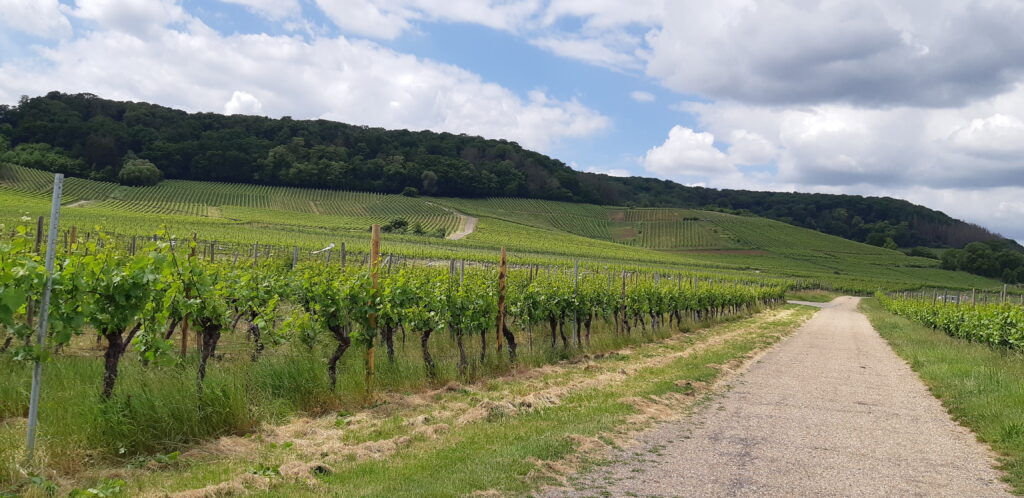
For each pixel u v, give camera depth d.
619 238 105.06
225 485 4.80
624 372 11.50
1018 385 9.32
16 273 4.84
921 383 11.55
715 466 5.80
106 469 5.37
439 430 6.89
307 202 96.50
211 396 6.55
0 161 81.88
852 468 5.89
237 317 11.79
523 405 8.23
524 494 4.86
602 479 5.29
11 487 4.62
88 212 59.12
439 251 53.25
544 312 14.09
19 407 6.47
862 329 26.30
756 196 179.75
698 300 25.47
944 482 5.55
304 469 5.35
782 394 9.85
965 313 21.41
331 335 10.37
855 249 114.25
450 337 13.68
